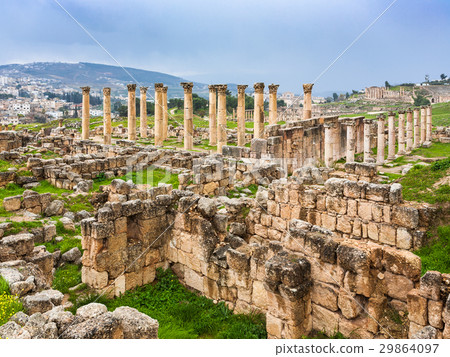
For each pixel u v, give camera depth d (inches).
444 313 336.5
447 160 933.2
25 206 859.4
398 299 408.2
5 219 768.3
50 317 356.2
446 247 607.5
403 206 660.1
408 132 1994.3
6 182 1156.5
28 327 337.4
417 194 796.6
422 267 573.9
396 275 408.8
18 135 2155.5
